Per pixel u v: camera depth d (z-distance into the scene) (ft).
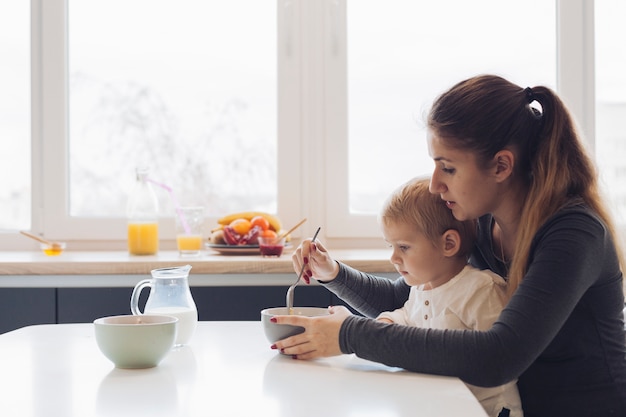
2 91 8.16
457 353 3.28
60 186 8.05
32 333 4.30
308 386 3.07
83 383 3.12
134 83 8.14
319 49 8.03
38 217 8.09
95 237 8.04
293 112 8.03
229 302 6.36
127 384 3.10
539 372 3.86
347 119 8.05
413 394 2.94
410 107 8.12
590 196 3.94
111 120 8.14
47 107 8.02
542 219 3.77
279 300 6.38
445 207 4.22
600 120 8.09
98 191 8.14
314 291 6.39
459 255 4.27
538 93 4.01
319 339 3.53
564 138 3.93
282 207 8.05
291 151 8.03
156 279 3.98
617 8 8.05
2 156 8.14
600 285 3.77
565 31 7.97
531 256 3.74
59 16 8.02
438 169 4.01
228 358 3.63
